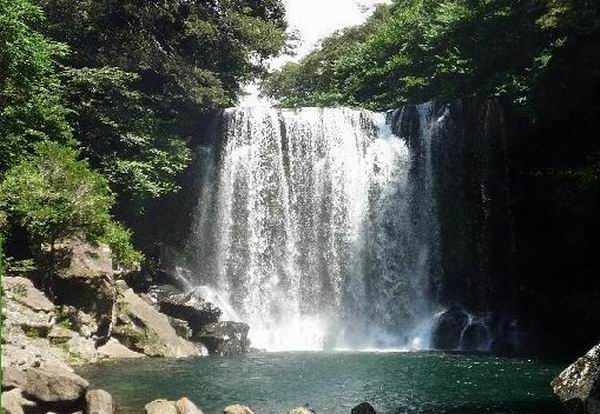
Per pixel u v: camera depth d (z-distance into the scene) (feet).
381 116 99.50
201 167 93.30
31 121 62.49
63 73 72.02
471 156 88.89
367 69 128.77
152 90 92.63
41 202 53.52
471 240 87.20
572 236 72.28
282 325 86.53
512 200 82.79
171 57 92.02
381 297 89.25
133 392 38.83
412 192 92.79
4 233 53.36
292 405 36.37
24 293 50.03
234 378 46.50
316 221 92.43
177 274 84.23
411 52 117.80
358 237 92.22
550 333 76.59
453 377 48.42
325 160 94.94
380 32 133.18
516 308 81.82
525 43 90.38
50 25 78.18
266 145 94.17
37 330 48.21
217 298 85.61
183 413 29.30
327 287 89.92
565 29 77.00
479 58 96.53
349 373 50.34
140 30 88.99
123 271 68.49
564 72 73.92
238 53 100.99
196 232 89.66
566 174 69.97
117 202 76.18
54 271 54.95
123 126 77.56
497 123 86.58
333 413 34.35
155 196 77.20
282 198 92.58
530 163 80.94
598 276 72.38
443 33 102.37
